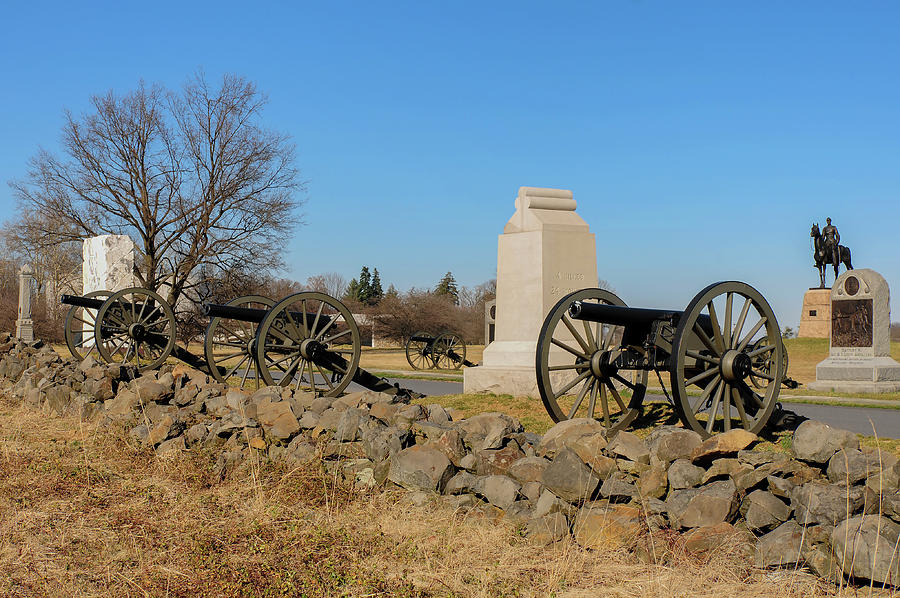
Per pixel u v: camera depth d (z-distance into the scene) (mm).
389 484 7535
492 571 5637
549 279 13492
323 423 8602
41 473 8344
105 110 36656
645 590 5242
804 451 6254
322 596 5223
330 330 14469
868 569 5109
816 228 39094
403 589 5254
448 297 79125
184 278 37656
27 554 5996
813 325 38844
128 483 8062
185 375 11906
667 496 6359
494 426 7574
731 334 8344
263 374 13188
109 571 5719
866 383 18703
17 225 40219
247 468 8242
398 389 14672
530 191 13938
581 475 6391
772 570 5574
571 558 5777
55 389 13133
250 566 5691
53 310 45156
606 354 9227
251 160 37812
